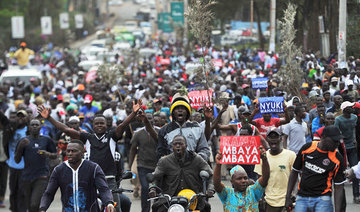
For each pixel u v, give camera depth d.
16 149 26.69
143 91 50.97
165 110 38.47
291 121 28.78
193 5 27.89
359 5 64.06
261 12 126.81
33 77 75.50
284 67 42.28
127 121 20.75
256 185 18.53
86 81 72.31
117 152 21.08
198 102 25.75
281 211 21.67
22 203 27.48
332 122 26.83
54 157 26.77
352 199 30.11
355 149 30.36
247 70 63.25
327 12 73.31
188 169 19.00
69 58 129.62
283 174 21.67
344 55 51.84
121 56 104.31
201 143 20.89
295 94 41.78
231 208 18.58
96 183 17.91
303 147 19.19
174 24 150.88
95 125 20.64
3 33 189.38
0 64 123.44
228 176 37.75
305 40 74.94
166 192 19.25
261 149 18.23
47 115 20.72
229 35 141.50
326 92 36.12
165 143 21.14
